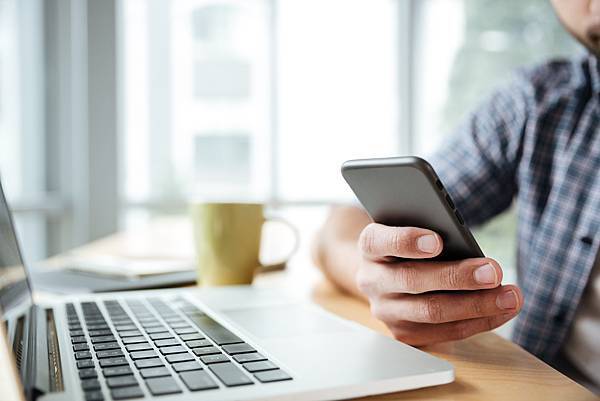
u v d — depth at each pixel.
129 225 3.44
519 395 0.40
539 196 0.92
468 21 3.66
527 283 0.88
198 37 3.50
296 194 3.62
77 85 3.21
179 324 0.53
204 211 0.80
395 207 0.48
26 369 0.37
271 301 0.66
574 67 0.95
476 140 1.00
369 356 0.43
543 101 0.94
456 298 0.49
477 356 0.50
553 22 3.65
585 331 0.82
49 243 3.20
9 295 0.53
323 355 0.43
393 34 3.66
